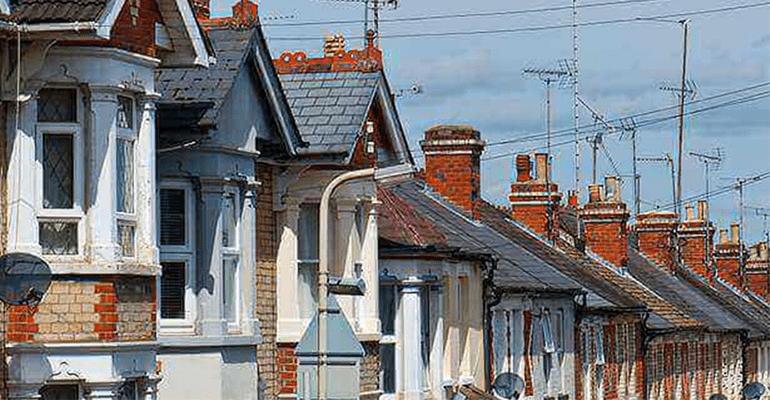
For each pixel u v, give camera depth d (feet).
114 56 151.23
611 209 387.14
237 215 184.03
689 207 504.02
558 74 370.12
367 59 210.38
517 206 352.49
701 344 424.87
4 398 148.36
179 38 160.66
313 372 167.43
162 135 174.29
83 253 150.92
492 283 264.93
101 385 150.00
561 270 325.62
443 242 249.55
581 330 316.81
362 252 213.05
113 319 151.02
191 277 177.99
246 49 181.37
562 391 302.04
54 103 151.23
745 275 554.05
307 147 197.98
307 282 203.41
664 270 448.24
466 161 304.50
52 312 149.38
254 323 185.68
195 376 177.27
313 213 204.33
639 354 360.89
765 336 488.44
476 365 261.24
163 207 177.06
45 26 146.20
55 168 151.33
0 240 148.56
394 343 233.55
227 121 180.65
